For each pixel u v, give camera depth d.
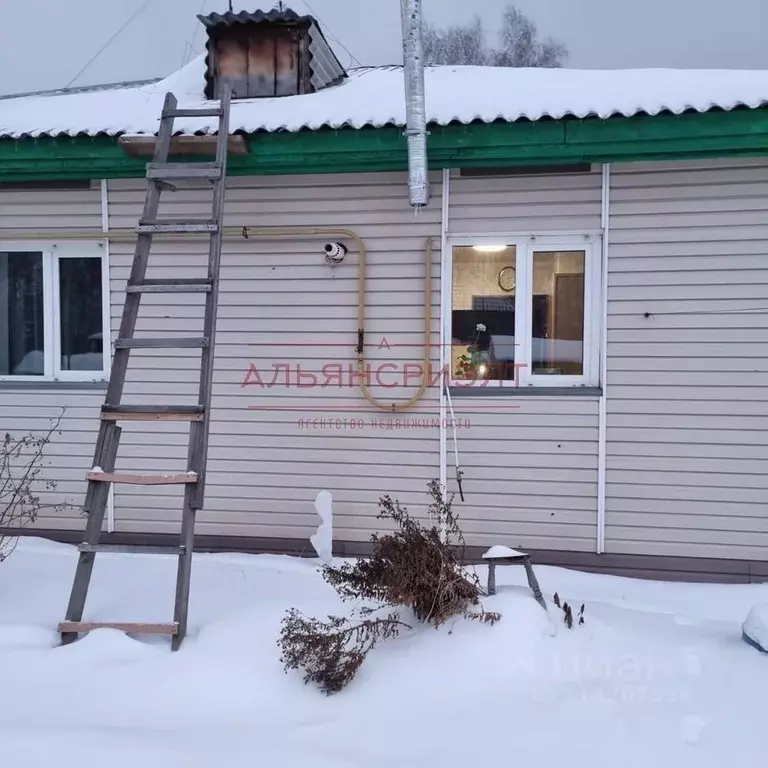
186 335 5.50
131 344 4.06
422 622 3.81
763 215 4.90
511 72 5.95
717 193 4.93
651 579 5.05
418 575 3.72
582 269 5.17
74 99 6.21
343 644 3.49
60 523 5.64
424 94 4.88
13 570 4.95
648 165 5.00
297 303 5.40
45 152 5.29
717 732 3.04
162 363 5.52
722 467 4.98
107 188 5.56
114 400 4.05
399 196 5.27
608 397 5.09
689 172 4.96
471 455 5.25
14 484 5.56
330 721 3.16
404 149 5.00
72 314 5.74
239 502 5.46
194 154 5.18
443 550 3.81
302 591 4.56
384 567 3.79
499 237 5.21
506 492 5.22
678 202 4.98
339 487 5.37
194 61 7.12
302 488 5.40
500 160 5.05
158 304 5.51
